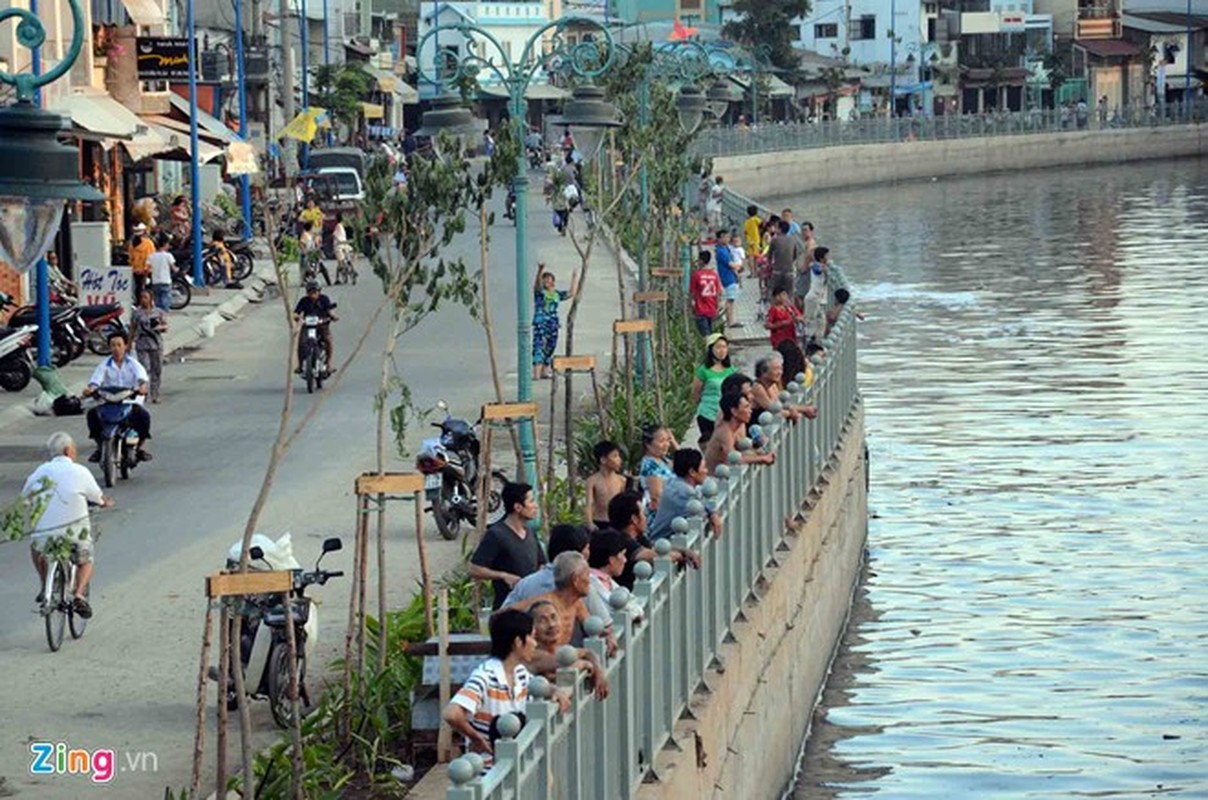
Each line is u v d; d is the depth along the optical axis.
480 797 24.27
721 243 109.19
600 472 46.69
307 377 87.31
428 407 81.81
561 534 37.03
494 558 40.41
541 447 70.62
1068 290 162.12
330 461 70.31
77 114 112.75
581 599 34.53
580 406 79.31
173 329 109.44
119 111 123.62
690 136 90.12
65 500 45.41
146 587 51.28
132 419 66.56
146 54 130.25
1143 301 152.50
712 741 38.66
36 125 31.20
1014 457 91.25
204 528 58.72
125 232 143.38
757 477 48.09
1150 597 66.69
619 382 78.81
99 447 65.88
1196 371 115.75
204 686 33.41
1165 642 61.28
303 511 61.19
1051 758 50.62
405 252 47.16
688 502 41.09
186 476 67.62
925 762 50.66
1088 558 72.38
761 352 98.69
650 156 86.75
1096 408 103.81
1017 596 67.25
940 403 106.50
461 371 92.56
